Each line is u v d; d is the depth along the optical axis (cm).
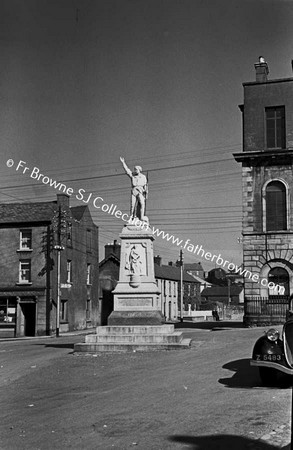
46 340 3266
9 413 953
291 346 1016
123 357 1658
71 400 1045
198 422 812
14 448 718
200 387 1104
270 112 3266
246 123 3269
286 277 3141
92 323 5275
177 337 1811
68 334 4203
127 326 1888
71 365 1550
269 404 912
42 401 1055
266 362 1027
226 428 768
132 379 1259
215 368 1348
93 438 750
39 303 4262
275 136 3241
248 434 730
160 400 993
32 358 1831
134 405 960
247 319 3153
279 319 3094
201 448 678
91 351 1802
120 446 704
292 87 3231
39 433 793
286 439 697
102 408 949
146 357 1630
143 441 723
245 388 1071
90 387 1187
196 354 1642
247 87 3294
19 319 4288
